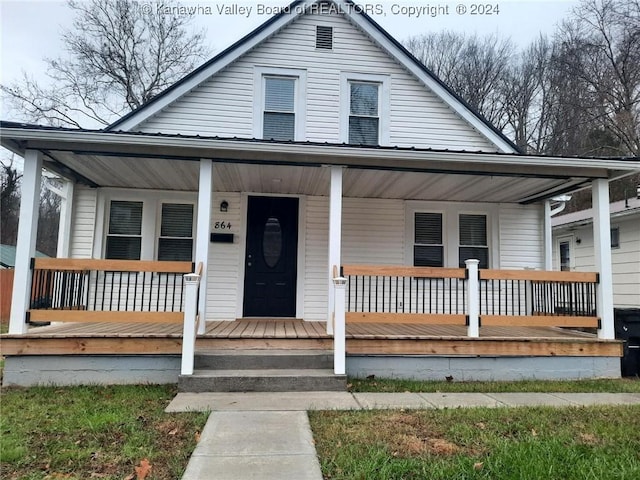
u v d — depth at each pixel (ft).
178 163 19.36
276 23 26.23
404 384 17.04
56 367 16.83
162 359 17.26
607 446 10.57
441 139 26.86
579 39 68.90
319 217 26.00
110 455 9.89
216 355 16.65
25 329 16.94
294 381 15.71
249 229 25.54
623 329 20.88
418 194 25.29
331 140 26.07
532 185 22.34
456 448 10.28
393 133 26.61
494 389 16.65
